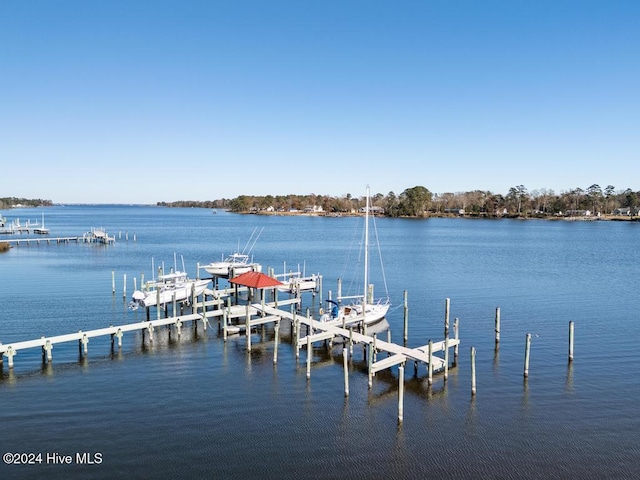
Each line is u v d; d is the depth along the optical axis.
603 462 20.16
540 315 44.62
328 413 24.47
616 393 26.88
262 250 100.38
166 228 170.75
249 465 19.78
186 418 23.70
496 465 19.94
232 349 34.62
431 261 83.06
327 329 34.41
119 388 27.19
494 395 26.66
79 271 67.75
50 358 31.22
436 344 31.67
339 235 141.50
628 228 171.88
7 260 79.31
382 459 20.31
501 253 95.00
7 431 22.14
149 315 42.59
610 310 46.59
